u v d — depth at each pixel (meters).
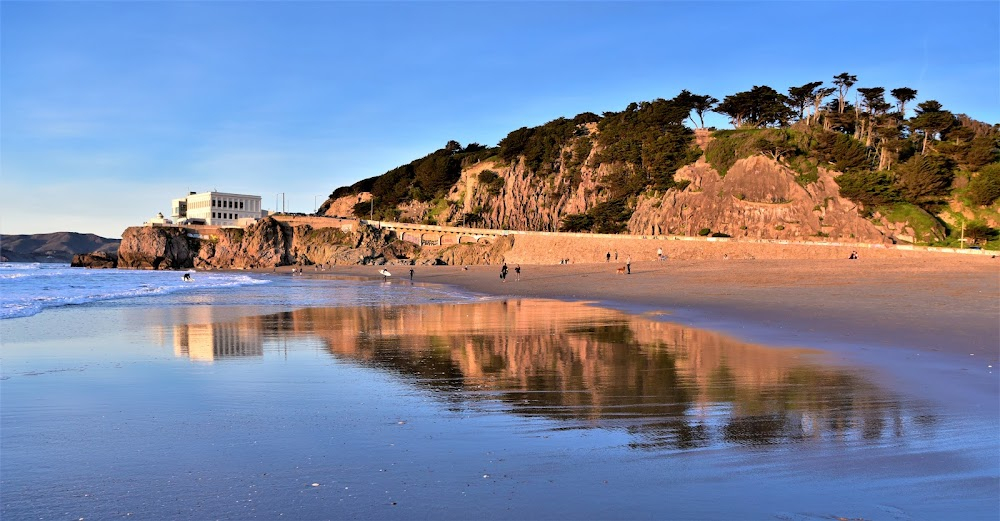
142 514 5.55
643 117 134.88
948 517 5.38
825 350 14.75
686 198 112.06
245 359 14.62
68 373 12.65
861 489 6.01
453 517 5.45
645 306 30.06
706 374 12.12
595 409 9.34
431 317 26.20
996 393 9.88
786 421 8.48
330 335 19.67
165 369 13.18
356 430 8.22
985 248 91.06
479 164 160.50
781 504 5.68
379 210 168.00
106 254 149.50
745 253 86.69
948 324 17.83
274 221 148.00
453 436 7.91
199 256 146.88
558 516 5.46
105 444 7.64
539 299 38.25
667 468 6.65
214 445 7.56
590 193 135.88
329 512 5.57
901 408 9.05
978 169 107.38
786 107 130.50
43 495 6.01
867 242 90.31
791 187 102.81
